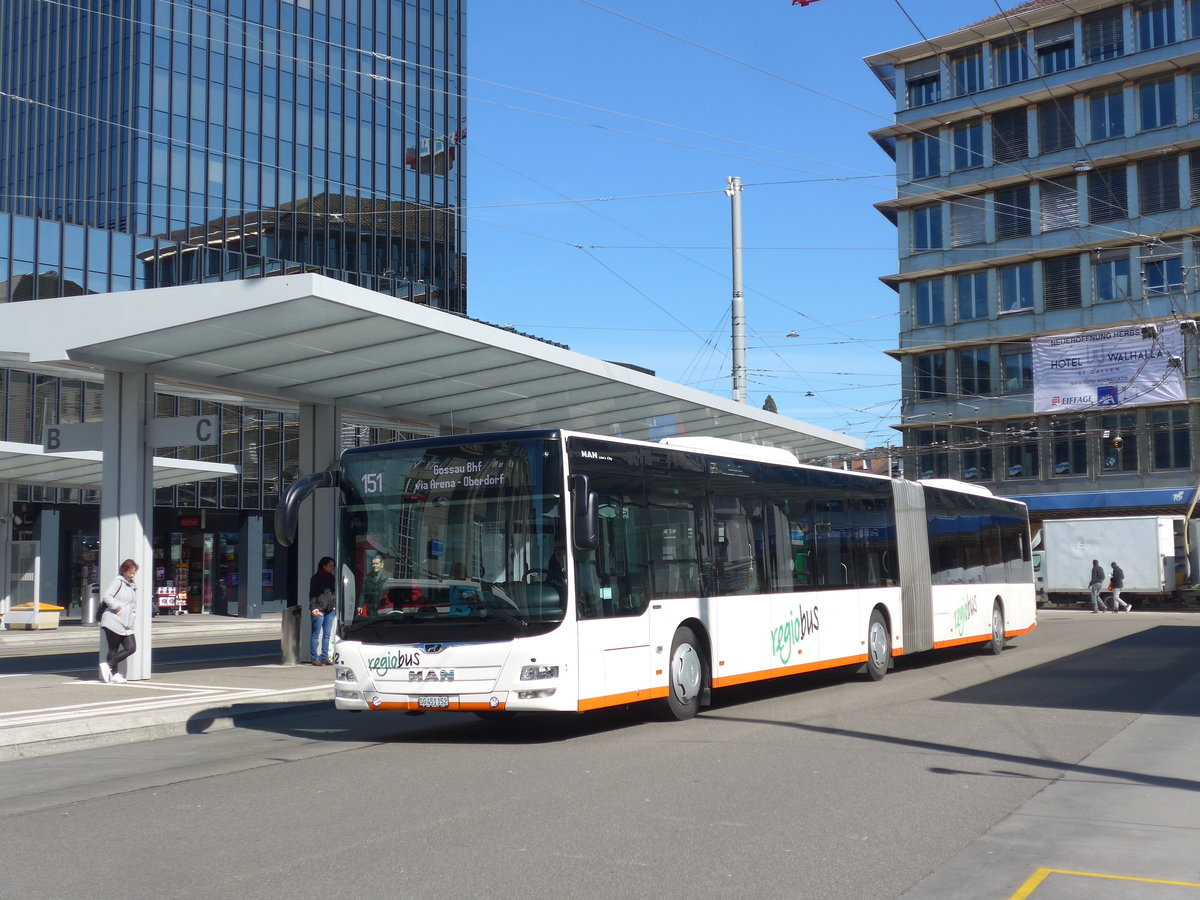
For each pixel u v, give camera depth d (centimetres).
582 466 1179
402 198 6400
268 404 2050
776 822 770
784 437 2677
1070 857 684
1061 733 1190
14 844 741
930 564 2009
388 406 2136
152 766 1077
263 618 4594
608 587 1193
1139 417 5062
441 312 1549
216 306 1462
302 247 6009
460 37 6738
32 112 6144
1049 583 4600
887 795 865
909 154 5634
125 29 5703
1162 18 5038
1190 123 4953
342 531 1221
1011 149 5375
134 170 5578
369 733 1302
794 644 1541
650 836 728
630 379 1958
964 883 625
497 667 1116
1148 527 4406
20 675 1825
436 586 1159
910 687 1669
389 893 602
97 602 3928
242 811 832
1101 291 5150
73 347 1573
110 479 1709
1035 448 5319
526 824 764
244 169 5862
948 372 5553
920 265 5606
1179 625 3331
